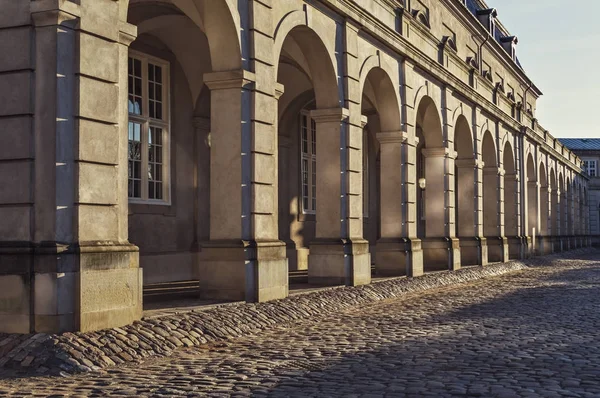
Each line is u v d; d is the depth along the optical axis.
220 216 12.51
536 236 39.72
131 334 8.84
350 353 8.83
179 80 17.03
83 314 8.53
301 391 6.69
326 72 16.03
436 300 15.82
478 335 10.42
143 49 15.70
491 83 30.45
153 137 16.31
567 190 54.72
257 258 12.42
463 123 26.78
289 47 16.88
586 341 9.85
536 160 39.91
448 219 24.09
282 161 21.77
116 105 9.29
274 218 13.27
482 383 7.04
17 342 8.15
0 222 8.70
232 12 12.24
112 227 9.20
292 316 12.12
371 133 28.75
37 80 8.62
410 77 20.56
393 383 7.05
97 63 9.01
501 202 31.53
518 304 15.01
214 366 7.93
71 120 8.73
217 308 11.19
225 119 12.48
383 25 18.23
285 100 21.50
